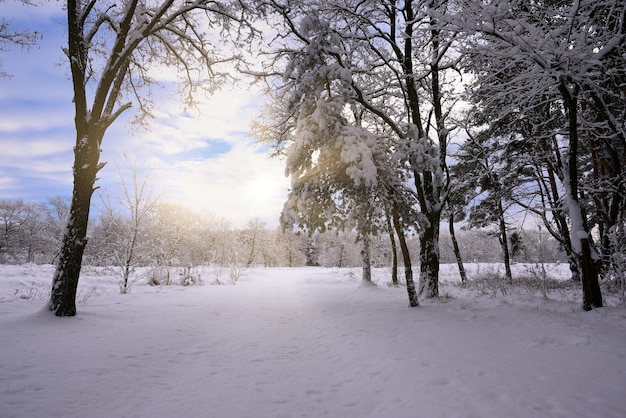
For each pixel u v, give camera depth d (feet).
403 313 27.25
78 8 25.99
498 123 33.86
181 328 21.33
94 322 21.58
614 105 27.71
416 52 40.70
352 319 25.58
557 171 33.24
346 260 192.13
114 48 26.84
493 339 17.79
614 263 25.49
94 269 59.00
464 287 44.09
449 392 11.23
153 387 11.76
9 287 38.27
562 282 48.24
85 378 12.05
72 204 24.38
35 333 17.87
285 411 10.09
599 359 13.92
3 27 28.86
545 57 20.45
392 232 56.95
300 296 42.09
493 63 23.35
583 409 9.71
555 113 32.91
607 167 28.84
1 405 9.45
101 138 26.53
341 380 12.98
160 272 55.52
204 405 10.34
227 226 144.77
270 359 15.72
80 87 25.46
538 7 21.04
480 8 20.13
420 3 31.65
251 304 34.17
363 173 26.16
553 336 17.58
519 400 10.38
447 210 52.65
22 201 157.07
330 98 30.22
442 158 37.68
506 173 40.34
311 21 28.19
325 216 32.37
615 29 21.43
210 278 67.21
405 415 9.73
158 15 27.53
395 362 14.65
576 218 24.11
